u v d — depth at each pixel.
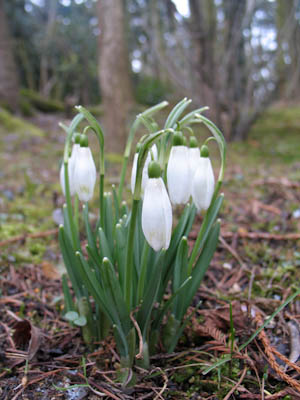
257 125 0.95
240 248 0.26
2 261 0.24
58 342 0.17
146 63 2.02
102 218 0.15
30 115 1.05
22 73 2.01
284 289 0.21
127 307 0.13
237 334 0.16
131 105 0.92
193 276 0.15
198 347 0.16
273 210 0.33
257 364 0.15
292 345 0.16
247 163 0.54
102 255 0.15
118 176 0.44
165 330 0.15
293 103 1.30
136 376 0.14
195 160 0.13
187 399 0.14
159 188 0.11
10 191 0.38
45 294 0.21
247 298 0.20
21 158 0.55
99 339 0.16
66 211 0.16
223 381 0.14
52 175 0.46
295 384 0.13
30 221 0.31
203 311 0.18
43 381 0.14
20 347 0.16
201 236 0.14
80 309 0.16
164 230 0.11
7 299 0.20
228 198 0.37
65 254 0.15
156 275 0.13
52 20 2.00
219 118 0.67
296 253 0.24
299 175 0.44
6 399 0.14
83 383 0.14
